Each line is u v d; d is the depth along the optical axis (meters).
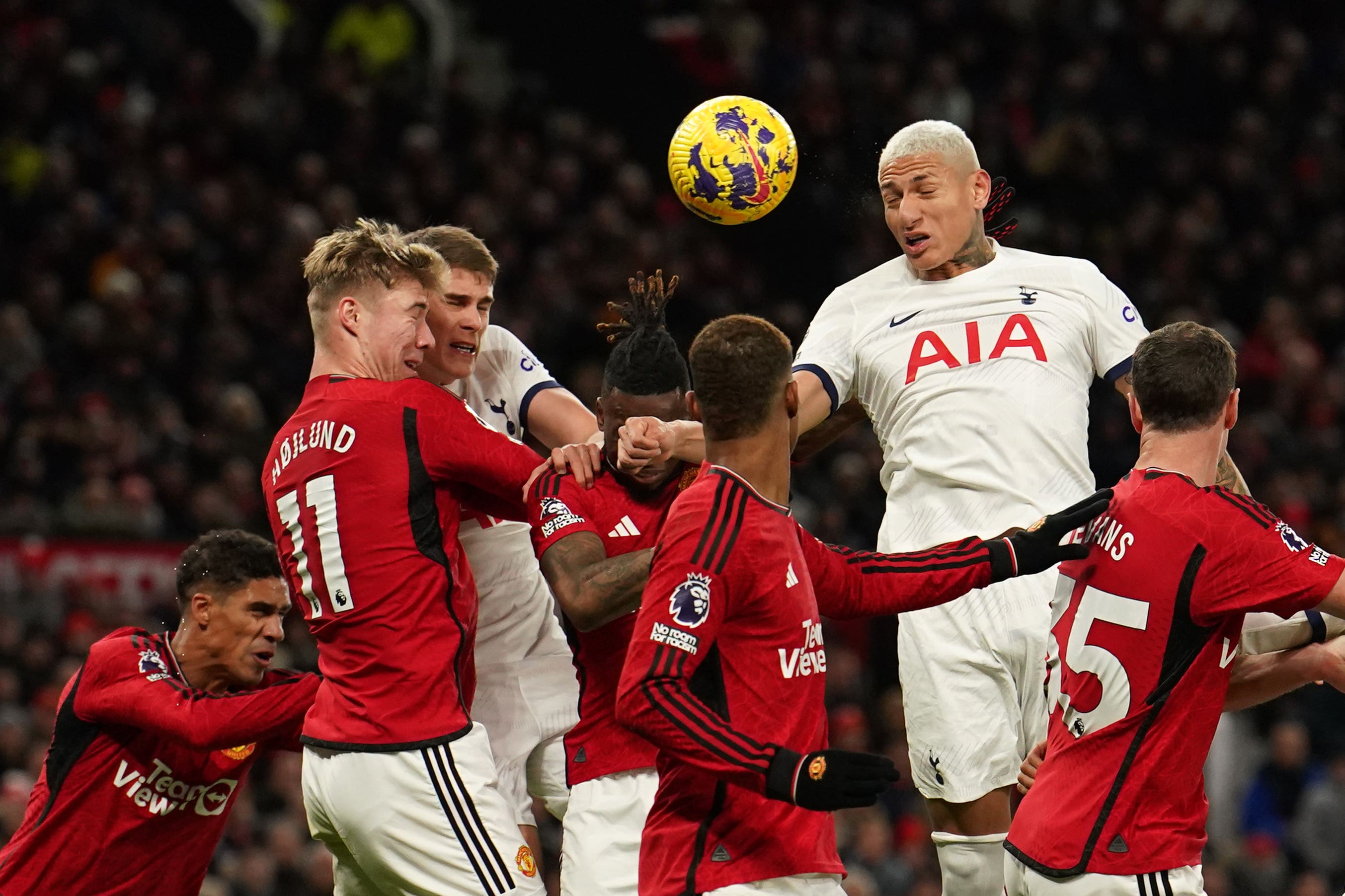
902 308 17.88
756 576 13.02
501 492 15.24
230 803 17.59
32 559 37.31
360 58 58.22
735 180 17.48
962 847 17.03
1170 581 14.09
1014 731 17.02
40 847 17.05
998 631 16.94
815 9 61.75
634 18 63.31
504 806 15.12
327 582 15.03
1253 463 49.81
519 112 59.31
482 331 17.14
